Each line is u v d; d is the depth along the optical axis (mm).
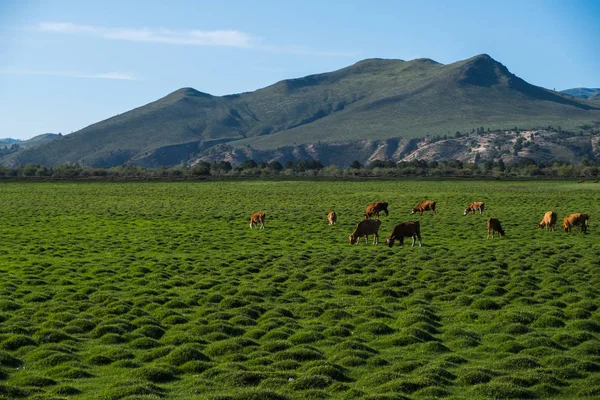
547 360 18438
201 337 21094
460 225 53062
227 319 23453
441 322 23125
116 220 59188
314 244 42750
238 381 16734
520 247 39531
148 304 25375
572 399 15727
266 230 50969
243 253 38562
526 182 134375
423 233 48219
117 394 15570
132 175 169625
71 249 40062
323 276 31312
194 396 15695
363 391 16125
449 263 34125
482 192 100500
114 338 20719
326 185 126062
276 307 25094
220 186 123312
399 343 20344
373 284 29484
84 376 17266
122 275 31297
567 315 23625
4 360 18125
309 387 16219
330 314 23703
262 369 17844
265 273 31891
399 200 82688
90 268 32969
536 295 26891
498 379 16797
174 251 39844
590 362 18047
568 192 97750
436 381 16609
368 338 21078
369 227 42781
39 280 29484
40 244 42375
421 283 29406
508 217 59469
